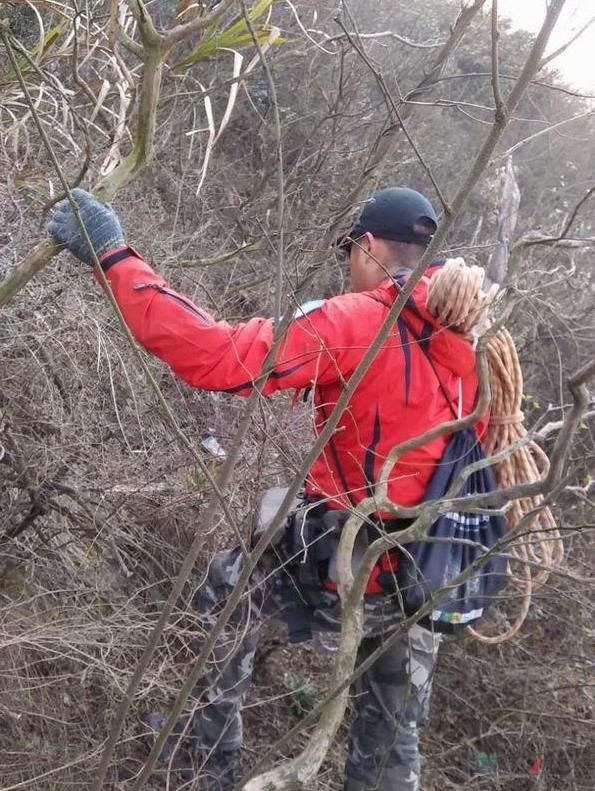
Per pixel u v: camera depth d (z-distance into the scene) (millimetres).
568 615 2902
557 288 3287
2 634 1689
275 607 1865
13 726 1851
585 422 2309
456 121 5348
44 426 2084
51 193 1713
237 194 3082
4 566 2053
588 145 5207
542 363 3250
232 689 1890
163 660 1931
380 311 1542
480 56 5246
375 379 1546
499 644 2867
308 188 2809
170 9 2693
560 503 2895
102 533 2137
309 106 3500
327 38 1523
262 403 1725
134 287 1345
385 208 1669
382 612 1688
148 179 2807
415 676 1755
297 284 1587
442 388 1593
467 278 1492
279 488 1919
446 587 1221
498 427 1737
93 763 1874
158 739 1366
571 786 2699
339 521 1668
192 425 2252
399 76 3619
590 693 2824
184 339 1360
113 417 2211
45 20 2570
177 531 2170
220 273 2861
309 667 2809
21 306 1958
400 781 1755
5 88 1835
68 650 1939
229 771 1954
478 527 1655
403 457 1608
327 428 1191
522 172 5129
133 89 1466
